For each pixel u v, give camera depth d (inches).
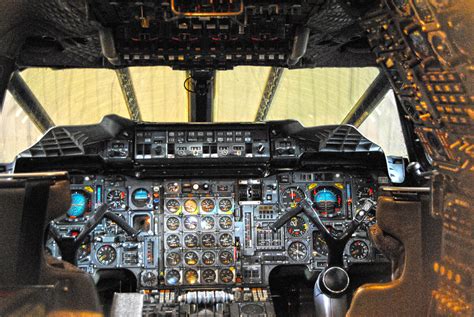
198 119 57.3
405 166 51.0
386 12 21.9
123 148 50.9
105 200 51.7
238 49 33.0
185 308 47.8
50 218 25.0
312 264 51.9
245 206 52.3
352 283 54.0
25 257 24.3
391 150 58.2
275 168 52.7
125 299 29.6
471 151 20.2
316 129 49.7
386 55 24.0
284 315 55.2
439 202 23.2
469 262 20.9
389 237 28.5
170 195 52.1
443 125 21.6
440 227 24.4
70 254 46.4
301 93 78.0
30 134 63.4
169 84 73.1
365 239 51.5
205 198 52.4
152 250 51.5
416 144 47.1
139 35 31.1
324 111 77.2
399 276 27.2
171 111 78.1
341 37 35.7
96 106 76.9
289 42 33.0
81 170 51.4
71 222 51.1
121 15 28.7
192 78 52.9
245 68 70.4
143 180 52.1
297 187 52.6
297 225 52.4
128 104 75.9
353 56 40.8
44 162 50.5
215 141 51.4
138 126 51.2
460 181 21.3
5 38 31.0
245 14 28.0
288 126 51.1
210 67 36.3
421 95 22.4
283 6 27.2
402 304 25.5
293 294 55.4
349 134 49.9
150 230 51.7
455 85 19.4
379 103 58.9
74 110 73.9
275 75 72.0
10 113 56.7
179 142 51.3
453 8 17.0
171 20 27.7
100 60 39.9
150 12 27.6
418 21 19.8
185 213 52.1
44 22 32.4
